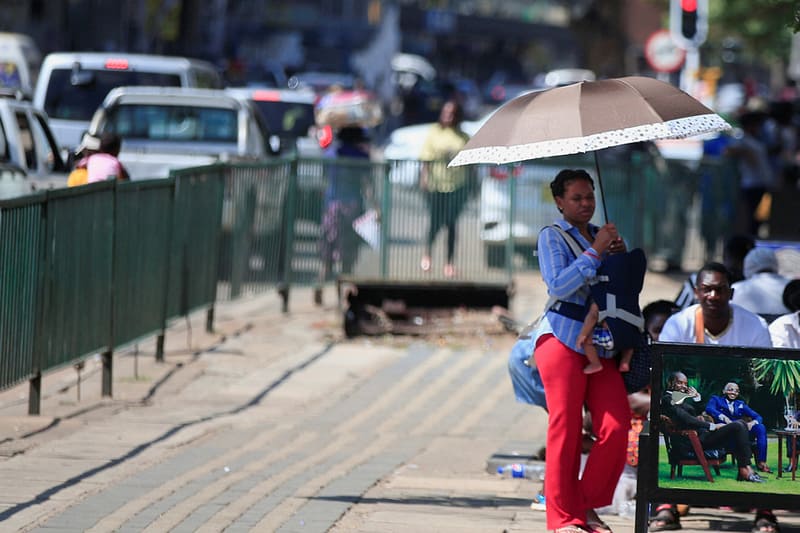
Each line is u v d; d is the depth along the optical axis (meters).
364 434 32.16
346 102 91.50
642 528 19.03
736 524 24.58
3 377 29.08
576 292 21.34
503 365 41.22
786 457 18.70
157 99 56.62
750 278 30.86
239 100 57.31
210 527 22.58
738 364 18.83
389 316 44.88
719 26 129.12
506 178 52.53
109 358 34.28
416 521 23.48
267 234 47.81
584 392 21.42
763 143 75.81
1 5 132.38
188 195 40.75
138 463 27.48
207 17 167.12
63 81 63.41
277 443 30.59
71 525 22.44
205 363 39.44
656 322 27.38
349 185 51.16
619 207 60.00
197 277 42.22
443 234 52.22
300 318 48.28
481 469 28.73
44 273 30.59
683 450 18.94
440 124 53.84
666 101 20.83
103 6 132.00
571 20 108.25
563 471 21.38
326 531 22.62
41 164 49.25
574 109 20.75
